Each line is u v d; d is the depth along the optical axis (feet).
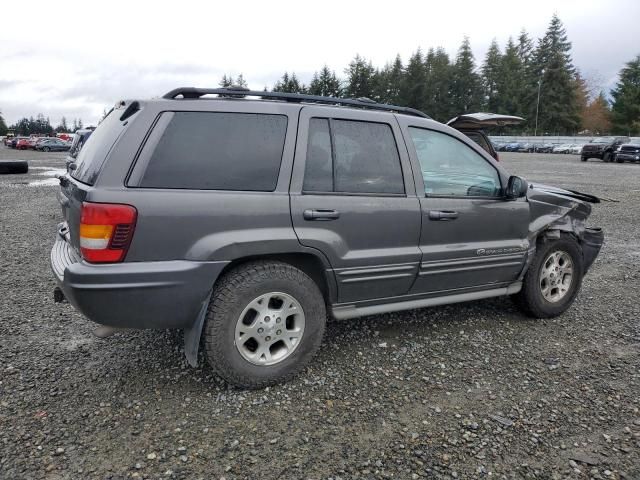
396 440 8.46
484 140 27.78
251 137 9.82
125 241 8.63
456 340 12.66
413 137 11.78
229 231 9.32
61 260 10.02
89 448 8.06
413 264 11.45
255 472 7.59
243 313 9.61
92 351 11.64
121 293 8.66
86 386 10.01
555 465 7.88
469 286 12.81
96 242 8.55
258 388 10.00
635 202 40.37
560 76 238.68
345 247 10.53
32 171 75.97
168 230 8.87
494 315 14.56
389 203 11.03
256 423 8.86
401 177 11.40
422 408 9.46
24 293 15.92
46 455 7.85
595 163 102.17
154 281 8.78
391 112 12.00
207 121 9.56
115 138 9.19
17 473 7.41
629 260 21.50
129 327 9.06
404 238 11.32
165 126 9.20
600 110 260.21
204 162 9.35
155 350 11.71
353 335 12.85
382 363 11.30
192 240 9.06
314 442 8.36
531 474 7.66
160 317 9.07
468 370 11.03
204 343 9.48
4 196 43.57
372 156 11.09
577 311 15.08
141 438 8.36
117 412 9.11
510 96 249.34
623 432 8.77
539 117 243.60
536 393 10.08
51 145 162.50
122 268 8.63
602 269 19.95
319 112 10.59
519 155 152.97
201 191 9.20
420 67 241.35
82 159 10.63
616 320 14.35
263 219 9.59
